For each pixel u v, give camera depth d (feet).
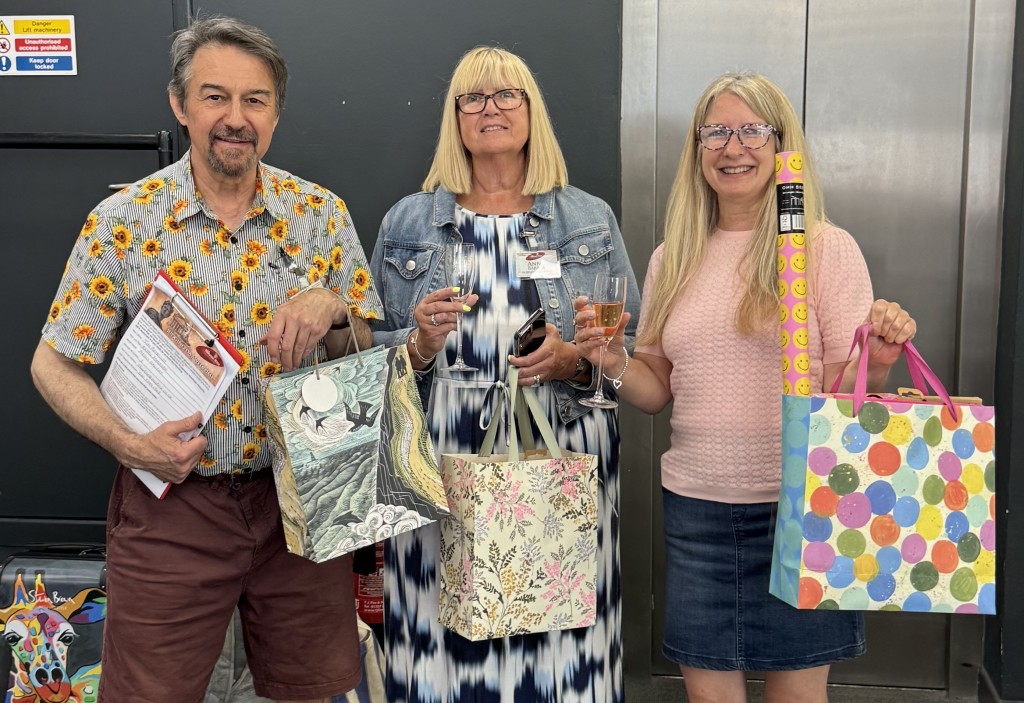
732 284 6.11
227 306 5.75
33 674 7.53
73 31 9.11
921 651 9.61
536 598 6.15
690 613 6.17
